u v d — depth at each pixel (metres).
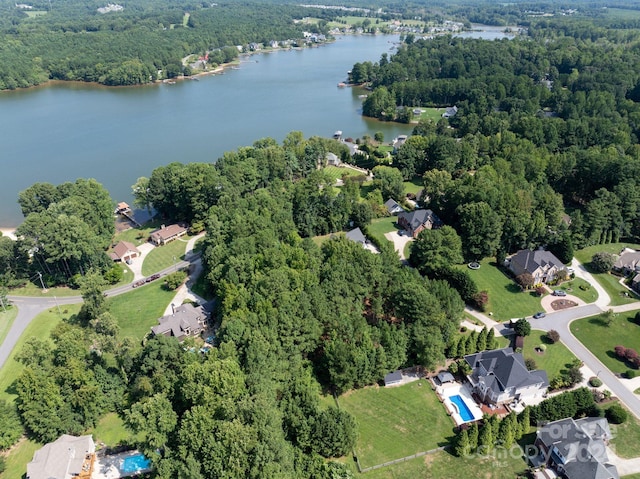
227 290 129.62
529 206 171.38
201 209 194.50
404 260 164.50
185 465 82.06
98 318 128.12
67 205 171.00
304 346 112.62
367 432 101.25
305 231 181.88
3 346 131.38
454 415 104.81
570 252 156.25
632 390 111.06
